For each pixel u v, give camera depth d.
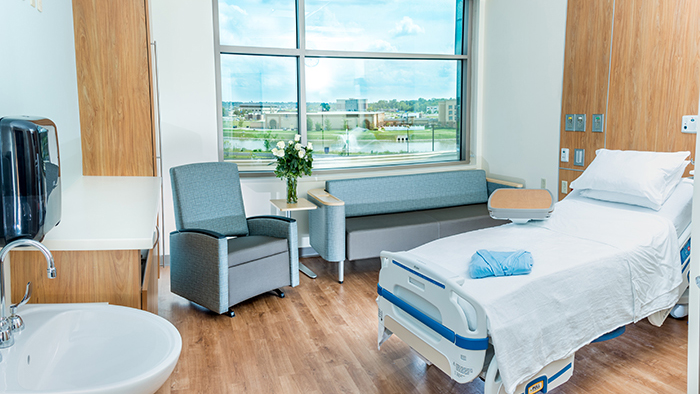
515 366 1.89
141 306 1.75
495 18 4.68
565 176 4.05
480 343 1.83
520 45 4.41
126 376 1.19
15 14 1.90
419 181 4.53
